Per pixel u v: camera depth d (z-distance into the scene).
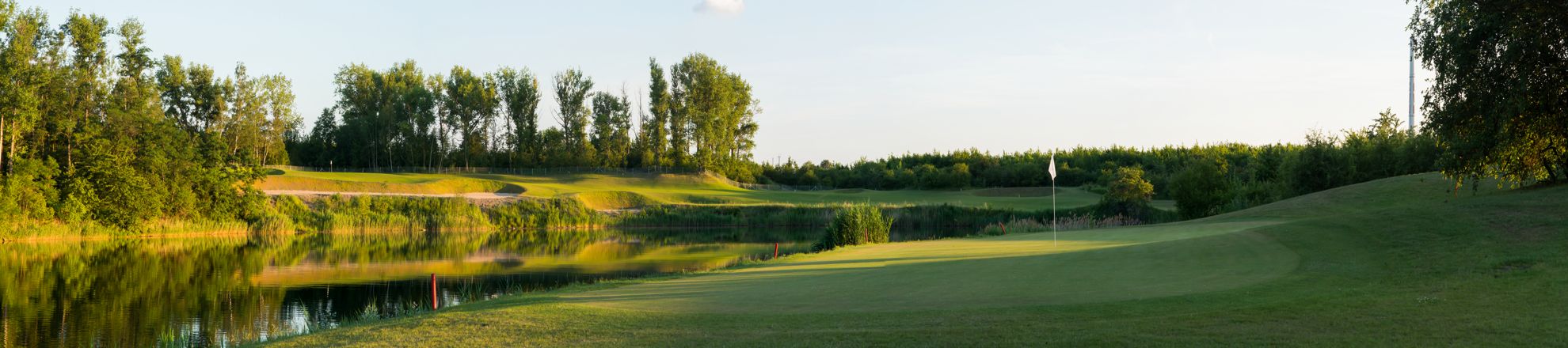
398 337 10.95
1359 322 9.34
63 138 61.84
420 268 34.12
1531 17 19.77
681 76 111.31
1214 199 54.44
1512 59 19.98
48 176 55.41
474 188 82.56
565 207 71.50
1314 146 59.03
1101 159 126.62
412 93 111.75
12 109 55.28
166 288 27.64
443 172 110.50
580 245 48.59
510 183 87.81
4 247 45.97
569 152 117.38
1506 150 22.81
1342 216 20.62
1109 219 53.19
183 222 59.22
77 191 55.50
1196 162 56.56
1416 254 14.67
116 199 56.12
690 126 111.25
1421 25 23.62
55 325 20.08
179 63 92.94
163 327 19.72
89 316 21.58
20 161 54.12
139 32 72.06
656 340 10.09
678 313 12.30
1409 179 47.53
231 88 93.44
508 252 43.00
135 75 72.19
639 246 47.31
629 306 13.33
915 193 101.88
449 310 14.60
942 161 140.12
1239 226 33.50
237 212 63.03
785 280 17.48
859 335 9.92
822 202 78.94
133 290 27.03
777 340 9.79
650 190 89.19
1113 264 16.91
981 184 117.69
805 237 56.50
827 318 11.35
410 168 112.25
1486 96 21.30
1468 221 16.81
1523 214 16.67
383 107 113.06
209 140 68.12
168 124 66.50
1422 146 54.56
